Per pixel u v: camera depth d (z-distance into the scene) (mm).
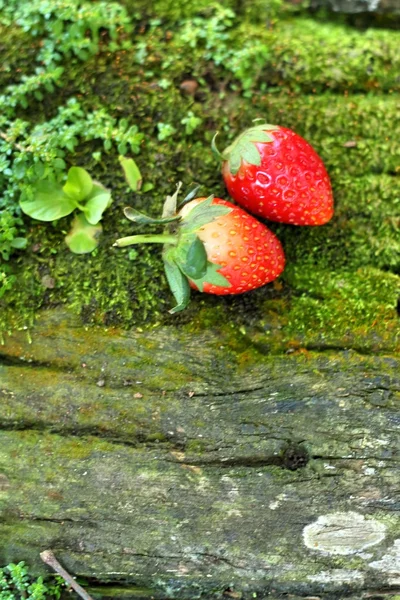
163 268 512
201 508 500
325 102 526
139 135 516
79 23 518
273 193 493
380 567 499
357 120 524
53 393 505
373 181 521
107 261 512
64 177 512
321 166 500
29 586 502
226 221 487
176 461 501
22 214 513
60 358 508
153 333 509
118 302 510
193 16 531
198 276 481
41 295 511
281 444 500
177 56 526
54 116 521
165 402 504
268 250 491
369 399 500
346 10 538
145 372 507
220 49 525
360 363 503
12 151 513
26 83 514
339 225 519
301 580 501
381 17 540
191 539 500
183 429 503
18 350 508
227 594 507
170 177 519
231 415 502
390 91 529
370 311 509
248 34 531
